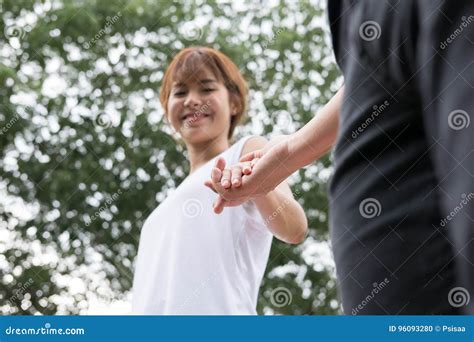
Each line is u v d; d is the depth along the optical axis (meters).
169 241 2.22
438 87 0.63
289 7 9.73
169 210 2.27
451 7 0.63
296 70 9.38
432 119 0.64
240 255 2.18
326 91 9.29
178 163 9.12
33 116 9.11
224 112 2.54
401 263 0.70
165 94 2.64
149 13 9.56
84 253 8.68
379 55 0.75
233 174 1.33
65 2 9.45
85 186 8.96
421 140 0.73
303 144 1.20
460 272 0.56
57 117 9.16
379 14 0.75
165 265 2.20
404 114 0.74
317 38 9.55
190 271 2.14
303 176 9.05
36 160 9.02
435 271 0.69
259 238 2.25
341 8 0.86
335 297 8.96
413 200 0.71
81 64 9.34
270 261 9.07
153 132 9.15
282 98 9.23
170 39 9.57
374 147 0.74
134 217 8.97
